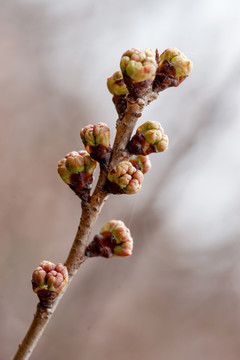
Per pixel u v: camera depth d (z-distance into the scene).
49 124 0.78
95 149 0.27
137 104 0.27
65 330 0.64
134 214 0.71
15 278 0.66
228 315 0.82
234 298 0.83
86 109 0.81
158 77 0.27
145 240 0.72
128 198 0.70
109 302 0.70
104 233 0.27
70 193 0.78
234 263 0.82
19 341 0.61
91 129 0.27
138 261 0.71
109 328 0.71
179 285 0.80
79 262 0.27
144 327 0.74
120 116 0.28
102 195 0.27
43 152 0.77
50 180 0.76
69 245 0.75
